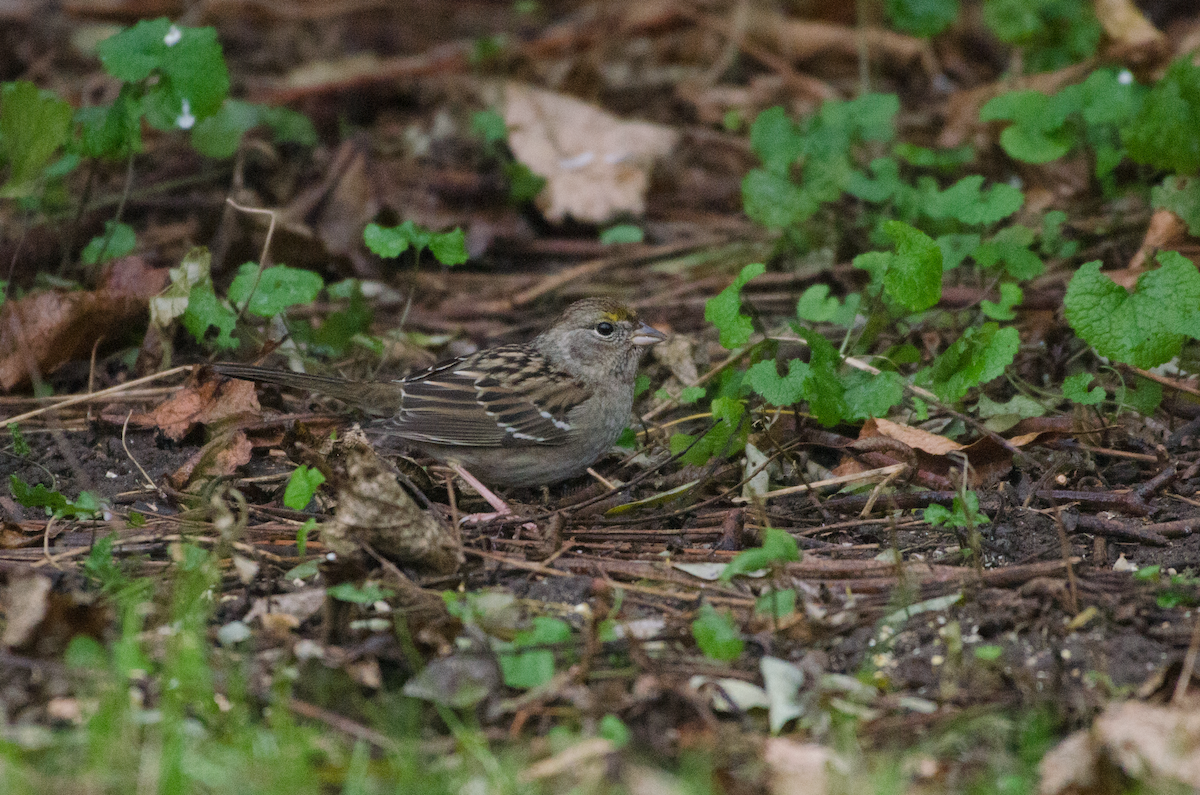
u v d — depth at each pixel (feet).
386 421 33.32
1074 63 48.32
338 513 26.07
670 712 22.76
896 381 32.27
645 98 57.26
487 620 24.66
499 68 57.41
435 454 33.76
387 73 55.16
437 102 55.83
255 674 23.38
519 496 35.22
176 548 26.66
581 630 25.08
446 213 47.80
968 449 31.19
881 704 22.86
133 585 25.23
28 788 19.11
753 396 36.19
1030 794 20.61
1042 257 43.09
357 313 39.11
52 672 22.81
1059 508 29.63
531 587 26.86
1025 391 36.04
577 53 59.00
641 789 20.45
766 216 41.57
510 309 43.47
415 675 23.67
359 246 45.11
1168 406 34.86
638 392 37.63
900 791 20.29
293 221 45.19
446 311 43.37
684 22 61.67
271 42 60.90
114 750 20.04
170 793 19.30
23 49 58.03
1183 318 30.37
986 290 37.86
